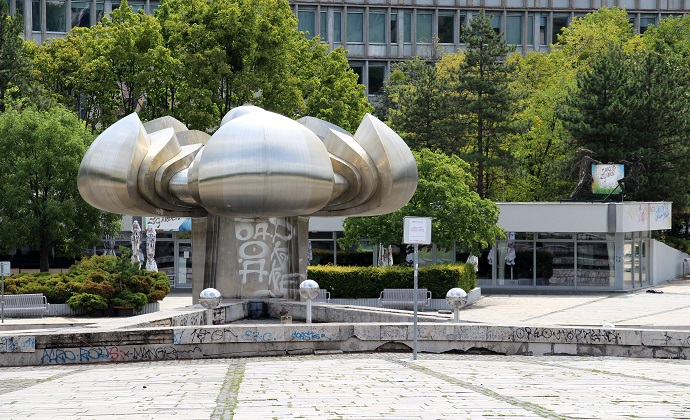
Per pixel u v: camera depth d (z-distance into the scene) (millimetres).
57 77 53938
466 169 55906
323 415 12250
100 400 14109
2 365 19891
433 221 39812
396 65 81062
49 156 39188
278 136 25125
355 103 56062
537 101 64438
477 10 87000
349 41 85750
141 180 26188
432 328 21141
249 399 13844
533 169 62938
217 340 20625
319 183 25391
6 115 40469
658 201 55594
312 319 27547
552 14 87188
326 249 49562
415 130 56531
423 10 86625
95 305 33250
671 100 56469
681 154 55656
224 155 24953
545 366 18594
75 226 40031
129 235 48688
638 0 88000
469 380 16047
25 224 39094
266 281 28250
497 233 41688
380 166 26953
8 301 33188
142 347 20375
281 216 26266
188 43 49094
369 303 38000
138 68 49844
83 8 80000
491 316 35531
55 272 49031
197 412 12656
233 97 50594
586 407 13000
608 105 56000
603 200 50438
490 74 56438
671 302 41531
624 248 47688
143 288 34344
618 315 35812
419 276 38031
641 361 19938
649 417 12156
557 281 48219
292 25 54656
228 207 25281
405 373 17125
